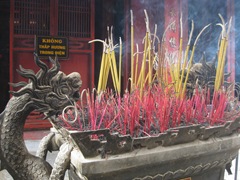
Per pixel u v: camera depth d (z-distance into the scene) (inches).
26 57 271.4
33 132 267.3
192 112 75.4
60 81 68.1
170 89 81.6
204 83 98.7
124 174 59.8
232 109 85.9
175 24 260.2
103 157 56.9
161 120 66.8
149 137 61.2
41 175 68.5
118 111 67.2
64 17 284.2
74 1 287.4
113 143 57.6
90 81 295.1
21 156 69.2
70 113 66.1
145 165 61.1
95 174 56.0
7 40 303.3
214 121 74.9
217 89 86.8
